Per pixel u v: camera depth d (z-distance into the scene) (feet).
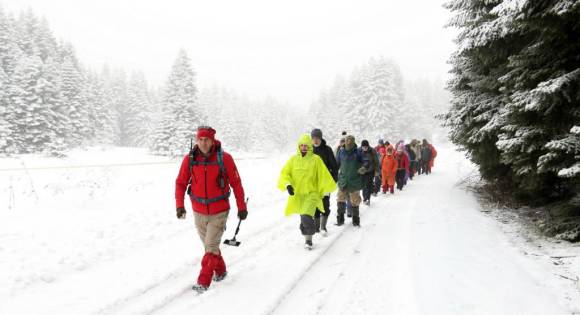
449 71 35.91
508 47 26.08
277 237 22.59
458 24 31.17
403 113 214.48
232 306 13.37
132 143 207.62
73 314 12.50
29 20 167.12
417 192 42.29
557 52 20.61
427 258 17.70
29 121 111.65
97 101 173.06
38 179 48.93
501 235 22.44
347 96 199.62
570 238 19.39
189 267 17.37
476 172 57.57
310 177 20.10
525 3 18.20
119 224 23.77
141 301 13.69
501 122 25.76
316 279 16.10
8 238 19.63
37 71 114.11
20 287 14.55
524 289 14.25
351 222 26.96
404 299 13.55
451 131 33.32
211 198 14.79
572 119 19.79
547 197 27.63
